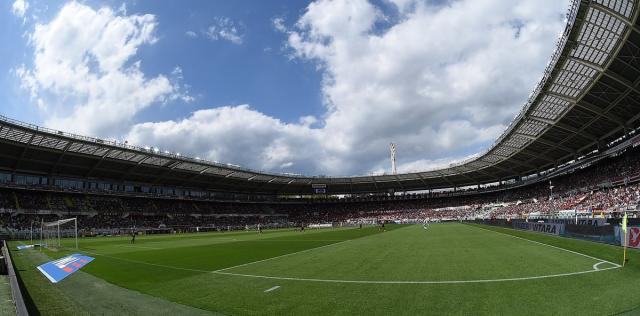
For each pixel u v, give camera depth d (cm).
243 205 10519
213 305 1038
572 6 2931
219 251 2778
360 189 11388
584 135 5222
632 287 1056
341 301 1030
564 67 3503
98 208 7212
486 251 2075
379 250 2403
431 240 3069
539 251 1983
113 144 6188
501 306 912
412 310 911
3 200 5988
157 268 1872
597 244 2056
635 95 3781
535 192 7944
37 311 1012
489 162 7919
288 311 949
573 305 894
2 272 1706
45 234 4775
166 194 8656
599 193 5353
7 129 4978
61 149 5975
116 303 1093
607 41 3044
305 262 1923
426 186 10900
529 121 4969
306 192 11500
